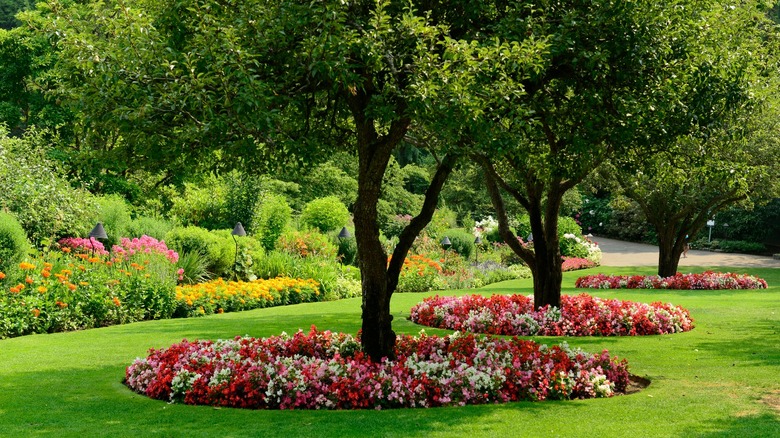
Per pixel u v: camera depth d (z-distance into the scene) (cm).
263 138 571
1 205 1503
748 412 562
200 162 725
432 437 493
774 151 1675
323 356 763
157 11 640
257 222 2200
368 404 606
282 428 520
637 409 582
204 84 550
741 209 3531
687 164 1044
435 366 655
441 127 611
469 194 3888
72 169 2222
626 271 2703
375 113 596
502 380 643
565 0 744
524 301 1255
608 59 747
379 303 702
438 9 685
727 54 869
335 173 3303
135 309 1264
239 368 638
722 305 1472
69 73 624
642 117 761
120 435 502
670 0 761
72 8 643
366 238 686
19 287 1073
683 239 2053
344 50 547
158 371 659
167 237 1745
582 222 4609
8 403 610
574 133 820
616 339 1036
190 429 519
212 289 1477
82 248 1519
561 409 588
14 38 2345
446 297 1352
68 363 810
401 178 3628
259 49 585
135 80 579
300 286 1725
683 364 813
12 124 2395
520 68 663
